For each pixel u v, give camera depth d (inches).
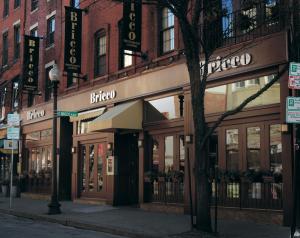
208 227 474.9
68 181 976.9
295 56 497.0
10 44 1273.4
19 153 1159.0
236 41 595.5
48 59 1061.1
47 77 1070.4
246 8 545.3
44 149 1067.9
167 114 715.4
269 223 536.7
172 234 483.5
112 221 601.3
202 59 623.8
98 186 868.0
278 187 542.6
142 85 748.0
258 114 566.9
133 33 737.6
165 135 721.6
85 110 901.8
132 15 740.0
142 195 745.6
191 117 652.7
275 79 453.4
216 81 622.5
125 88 786.2
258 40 559.2
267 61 549.0
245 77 585.9
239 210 574.9
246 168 582.6
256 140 573.6
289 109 399.9
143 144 753.6
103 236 515.2
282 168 524.7
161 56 721.0
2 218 717.9
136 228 534.9
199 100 487.5
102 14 869.8
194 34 488.1
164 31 731.4
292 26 502.6
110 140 814.5
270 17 547.2
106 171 833.5
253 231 488.4
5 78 1266.0
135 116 750.5
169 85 694.5
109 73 836.0
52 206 709.3
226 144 611.2
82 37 928.3
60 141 975.6
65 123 984.3
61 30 1013.2
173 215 650.8
